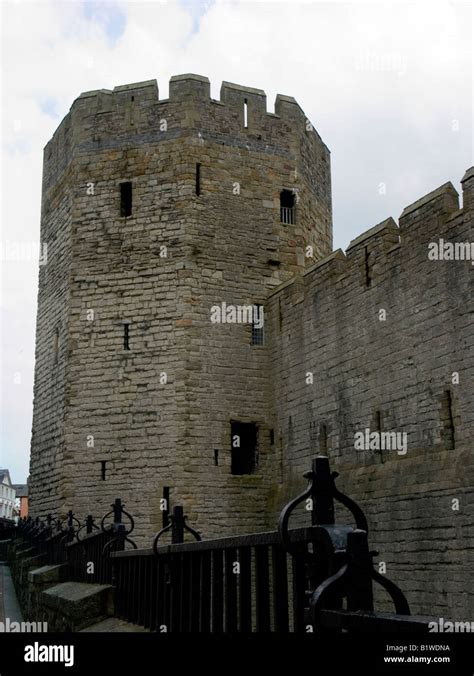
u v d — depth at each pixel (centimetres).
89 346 2525
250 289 2561
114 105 2691
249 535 700
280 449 2400
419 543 1678
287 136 2762
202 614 841
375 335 1967
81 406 2483
